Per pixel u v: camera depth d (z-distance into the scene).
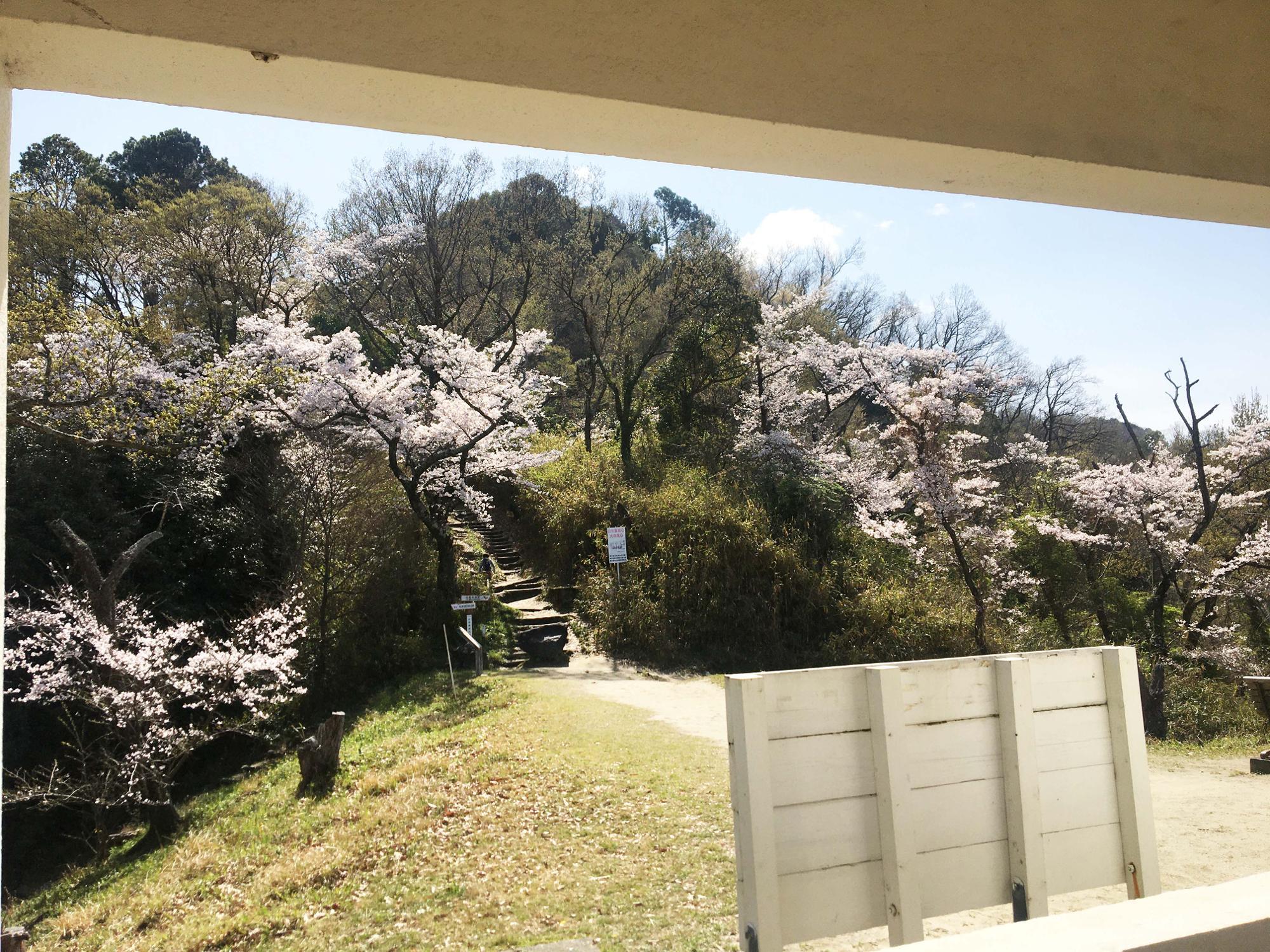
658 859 5.55
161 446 11.91
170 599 13.98
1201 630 14.71
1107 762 2.90
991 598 16.28
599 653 14.83
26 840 11.09
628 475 21.08
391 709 12.02
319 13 1.25
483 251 25.14
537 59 1.36
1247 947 1.44
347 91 1.36
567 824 6.36
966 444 16.75
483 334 25.33
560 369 28.81
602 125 1.51
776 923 2.32
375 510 16.05
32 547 12.57
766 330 22.38
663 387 24.17
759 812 2.36
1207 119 1.87
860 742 2.57
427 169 23.44
